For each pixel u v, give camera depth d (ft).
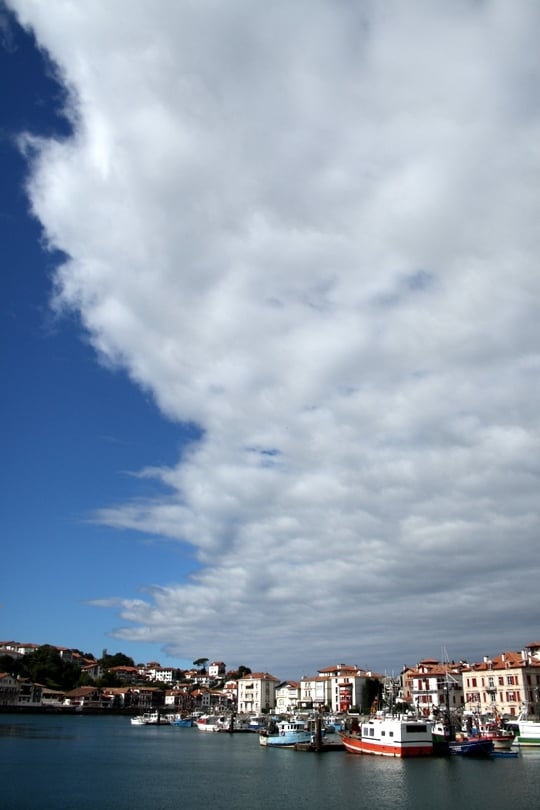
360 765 349.41
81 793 257.55
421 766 337.31
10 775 305.32
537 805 231.09
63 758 386.52
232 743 540.52
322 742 458.50
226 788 277.03
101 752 433.89
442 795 253.03
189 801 245.24
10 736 541.34
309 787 278.67
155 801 244.22
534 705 514.27
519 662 536.01
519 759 359.87
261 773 326.03
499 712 528.22
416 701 636.48
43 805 231.91
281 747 484.74
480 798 245.45
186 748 481.87
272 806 236.02
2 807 226.58
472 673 563.07
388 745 383.65
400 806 233.35
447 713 451.53
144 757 408.26
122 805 234.38
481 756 369.91
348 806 235.20
